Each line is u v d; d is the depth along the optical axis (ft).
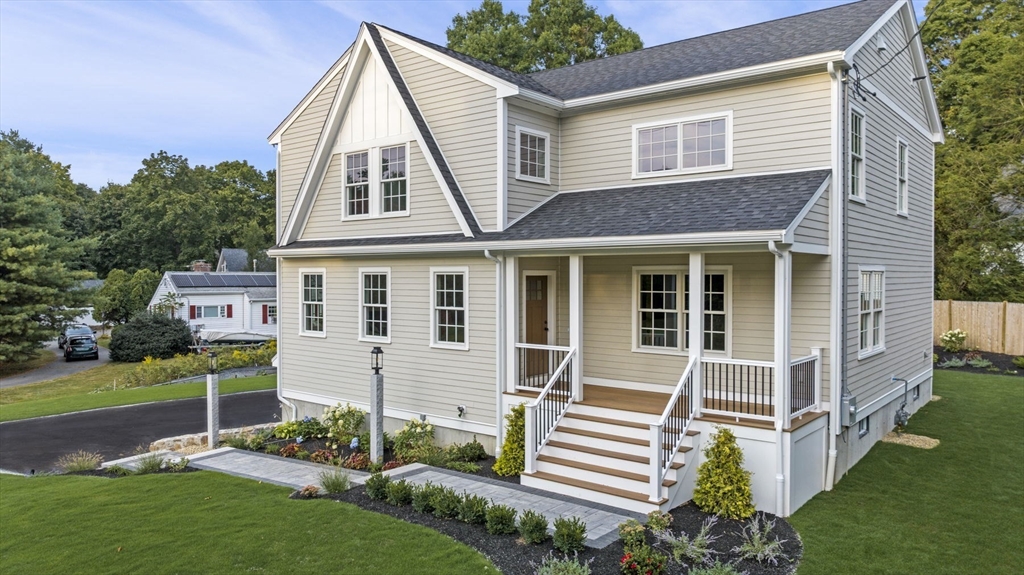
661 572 22.12
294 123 53.01
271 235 220.84
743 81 37.01
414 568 23.08
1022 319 71.26
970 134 90.38
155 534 27.04
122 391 75.05
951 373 65.57
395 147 45.42
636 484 29.91
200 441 47.39
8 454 45.78
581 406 36.04
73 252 116.16
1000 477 35.09
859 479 34.86
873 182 39.45
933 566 24.35
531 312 43.57
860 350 37.60
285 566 23.58
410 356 43.98
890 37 42.27
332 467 38.22
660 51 50.31
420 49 43.98
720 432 29.68
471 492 31.89
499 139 39.83
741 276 37.68
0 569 24.14
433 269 42.39
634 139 41.83
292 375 52.39
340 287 48.37
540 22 114.93
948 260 85.35
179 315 126.52
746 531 27.30
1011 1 99.86
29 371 106.93
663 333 40.83
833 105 34.06
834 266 33.63
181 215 193.67
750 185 35.45
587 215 37.93
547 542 25.17
